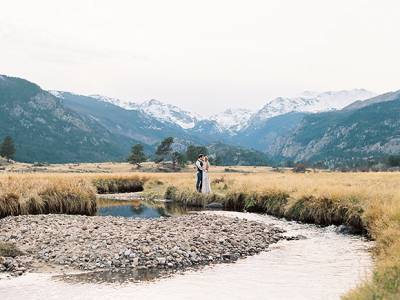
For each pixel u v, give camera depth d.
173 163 188.88
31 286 14.40
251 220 27.91
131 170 178.88
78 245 18.95
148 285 14.47
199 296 13.25
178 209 36.81
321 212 26.44
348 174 57.50
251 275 15.48
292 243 21.19
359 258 17.44
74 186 33.06
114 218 27.25
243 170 177.00
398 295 10.42
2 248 18.20
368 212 22.42
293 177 44.69
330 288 13.62
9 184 30.94
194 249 18.72
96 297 13.26
